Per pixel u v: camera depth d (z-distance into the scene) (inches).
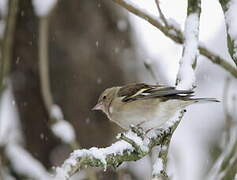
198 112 608.7
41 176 455.2
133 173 509.7
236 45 294.5
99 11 505.7
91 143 493.4
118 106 388.5
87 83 494.9
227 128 398.6
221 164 373.7
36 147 499.8
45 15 430.0
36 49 498.6
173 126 325.1
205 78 594.9
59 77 491.5
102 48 501.4
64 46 491.5
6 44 422.0
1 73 419.5
